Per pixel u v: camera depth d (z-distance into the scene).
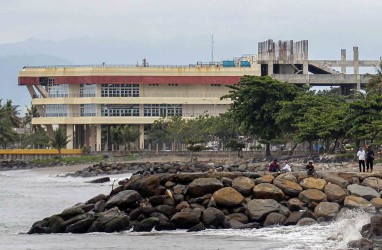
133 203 83.44
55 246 71.25
